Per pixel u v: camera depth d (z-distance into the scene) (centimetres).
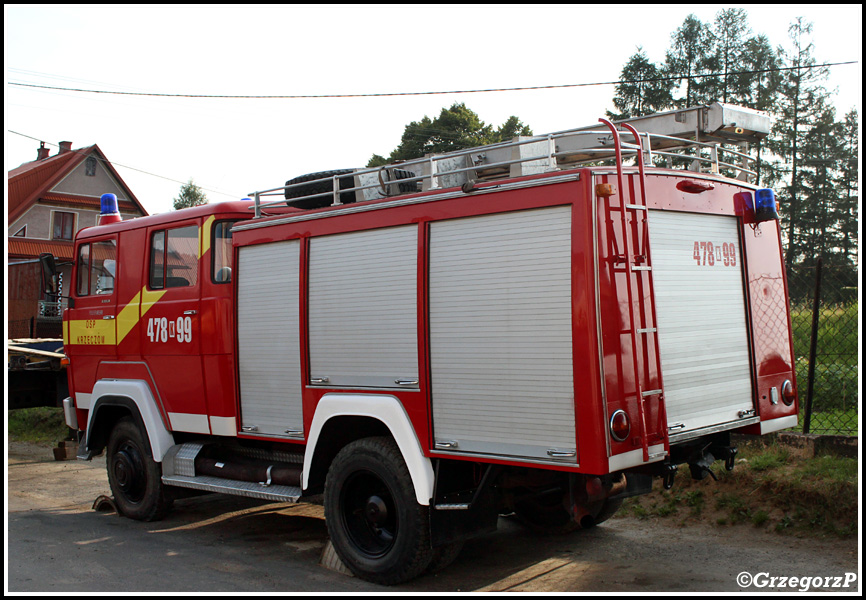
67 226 3469
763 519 571
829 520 548
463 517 478
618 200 422
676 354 454
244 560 559
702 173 500
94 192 3534
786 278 564
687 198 480
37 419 1376
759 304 530
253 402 588
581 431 397
